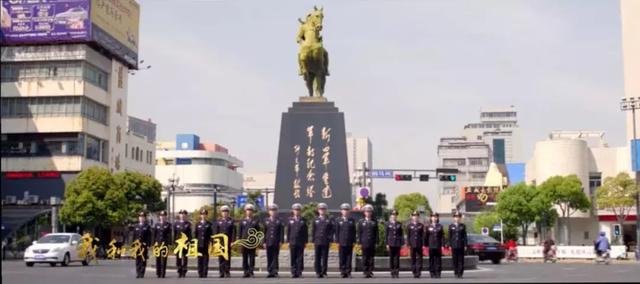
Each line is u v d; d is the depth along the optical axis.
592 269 25.39
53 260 31.19
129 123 84.94
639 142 55.66
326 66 29.64
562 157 64.62
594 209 64.75
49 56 58.31
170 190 69.06
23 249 53.41
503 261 40.94
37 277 20.92
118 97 65.81
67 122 57.84
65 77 58.31
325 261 19.80
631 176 62.50
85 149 58.91
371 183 55.78
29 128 57.94
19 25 58.16
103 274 23.12
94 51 60.50
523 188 62.47
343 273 19.84
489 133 175.75
